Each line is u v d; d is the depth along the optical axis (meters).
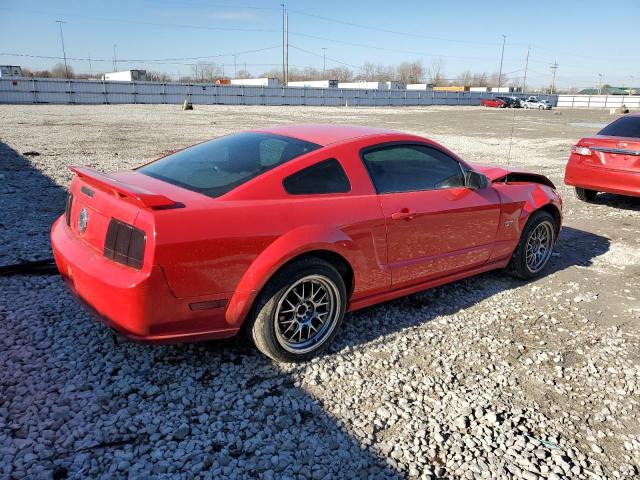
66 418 2.59
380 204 3.50
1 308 3.69
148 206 2.62
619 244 6.36
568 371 3.37
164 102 49.06
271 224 2.96
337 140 3.56
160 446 2.45
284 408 2.80
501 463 2.48
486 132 23.83
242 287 2.89
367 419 2.76
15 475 2.21
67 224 3.40
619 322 4.16
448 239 4.00
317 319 3.31
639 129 8.02
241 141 3.72
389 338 3.67
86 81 43.94
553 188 5.22
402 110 51.81
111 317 2.75
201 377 3.03
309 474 2.35
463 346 3.63
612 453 2.61
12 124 20.25
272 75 130.38
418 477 2.37
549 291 4.77
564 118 39.31
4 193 7.38
